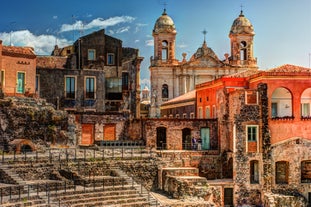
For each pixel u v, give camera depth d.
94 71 78.44
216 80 75.50
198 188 57.06
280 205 60.06
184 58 116.69
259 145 62.62
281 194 61.94
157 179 61.91
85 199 48.59
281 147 62.88
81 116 70.25
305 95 69.81
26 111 60.91
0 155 55.31
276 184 62.41
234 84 72.19
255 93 63.25
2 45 69.38
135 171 60.72
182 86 111.81
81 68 82.25
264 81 65.19
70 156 57.72
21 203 43.41
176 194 56.91
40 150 60.19
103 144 68.75
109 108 81.38
